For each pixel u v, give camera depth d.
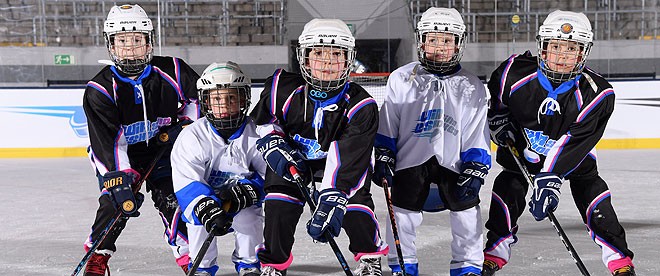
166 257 3.86
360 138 2.68
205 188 2.77
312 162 2.80
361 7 11.30
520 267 3.42
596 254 3.74
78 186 6.82
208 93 2.75
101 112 3.05
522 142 3.01
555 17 2.72
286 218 2.74
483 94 2.94
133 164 3.21
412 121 2.95
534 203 2.84
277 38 11.70
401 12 11.27
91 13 11.79
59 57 11.12
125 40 3.00
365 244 2.85
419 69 2.99
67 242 4.39
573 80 2.82
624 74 11.20
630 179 6.78
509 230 3.05
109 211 3.05
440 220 4.91
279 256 2.75
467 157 2.95
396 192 3.02
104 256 3.09
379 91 9.95
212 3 11.89
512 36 11.64
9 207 5.76
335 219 2.61
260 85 9.70
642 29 11.69
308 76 2.66
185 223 3.10
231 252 3.97
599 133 2.84
